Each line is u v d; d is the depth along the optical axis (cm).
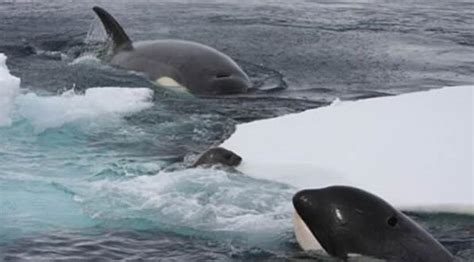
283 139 3173
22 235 2439
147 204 2670
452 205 2672
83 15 6175
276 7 6950
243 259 2345
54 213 2598
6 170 2948
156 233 2488
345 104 3503
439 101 3431
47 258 2305
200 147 3309
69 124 3481
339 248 2302
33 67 4481
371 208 2319
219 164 2959
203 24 5991
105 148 3250
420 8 7281
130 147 3275
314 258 2327
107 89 3862
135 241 2433
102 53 4669
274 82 4391
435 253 2262
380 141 3091
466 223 2600
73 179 2895
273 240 2453
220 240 2453
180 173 2908
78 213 2603
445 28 6300
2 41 5166
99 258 2319
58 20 5934
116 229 2505
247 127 3338
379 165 2920
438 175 2839
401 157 2964
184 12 6500
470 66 5009
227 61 4269
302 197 2358
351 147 3061
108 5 6744
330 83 4441
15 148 3180
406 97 3519
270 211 2634
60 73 4347
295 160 2989
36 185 2822
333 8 7056
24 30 5531
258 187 2798
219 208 2647
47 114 3519
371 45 5503
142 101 3822
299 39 5575
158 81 4156
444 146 3028
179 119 3647
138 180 2866
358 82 4497
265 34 5684
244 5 6981
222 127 3572
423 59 5153
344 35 5816
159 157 3175
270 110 3853
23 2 6700
